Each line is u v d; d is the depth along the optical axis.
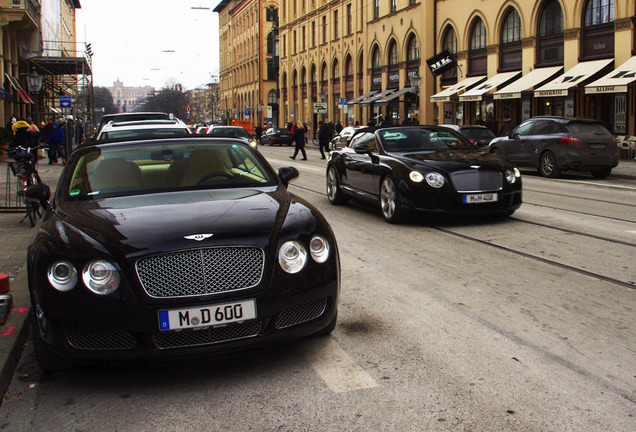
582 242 7.88
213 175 5.17
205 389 3.75
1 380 3.77
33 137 21.58
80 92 45.19
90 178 5.05
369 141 10.67
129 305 3.59
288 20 64.56
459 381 3.78
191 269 3.69
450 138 10.47
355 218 10.12
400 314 5.09
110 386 3.83
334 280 4.07
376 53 45.19
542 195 13.13
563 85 24.53
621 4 23.52
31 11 34.44
